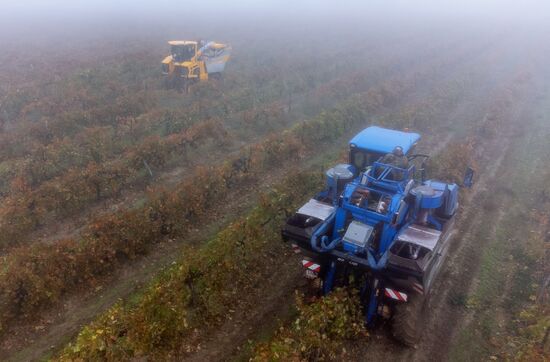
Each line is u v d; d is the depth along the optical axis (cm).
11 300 945
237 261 1010
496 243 1223
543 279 1059
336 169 1007
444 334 905
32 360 852
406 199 895
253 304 968
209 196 1402
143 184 1594
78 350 733
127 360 817
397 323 838
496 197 1484
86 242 1099
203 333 894
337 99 2564
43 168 1598
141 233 1166
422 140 2012
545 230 1287
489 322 940
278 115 2195
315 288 945
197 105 2198
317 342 760
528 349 811
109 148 1811
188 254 989
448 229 1005
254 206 1423
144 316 801
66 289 1027
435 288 1039
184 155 1791
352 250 834
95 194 1470
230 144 1942
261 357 718
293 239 881
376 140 1095
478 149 1900
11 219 1252
